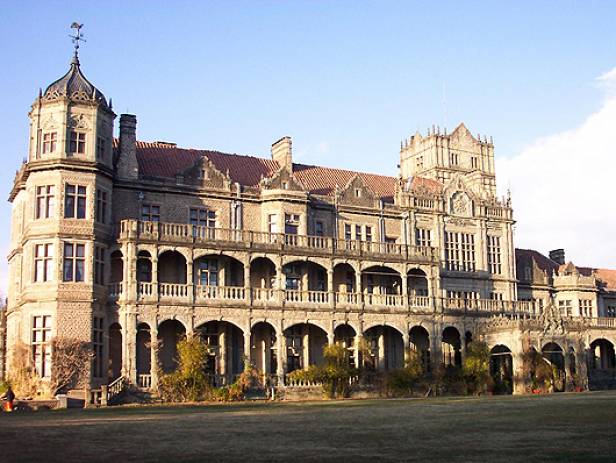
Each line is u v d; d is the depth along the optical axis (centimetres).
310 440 2006
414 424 2508
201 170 6222
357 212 6912
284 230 6356
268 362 6103
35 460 1667
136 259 5534
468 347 6612
